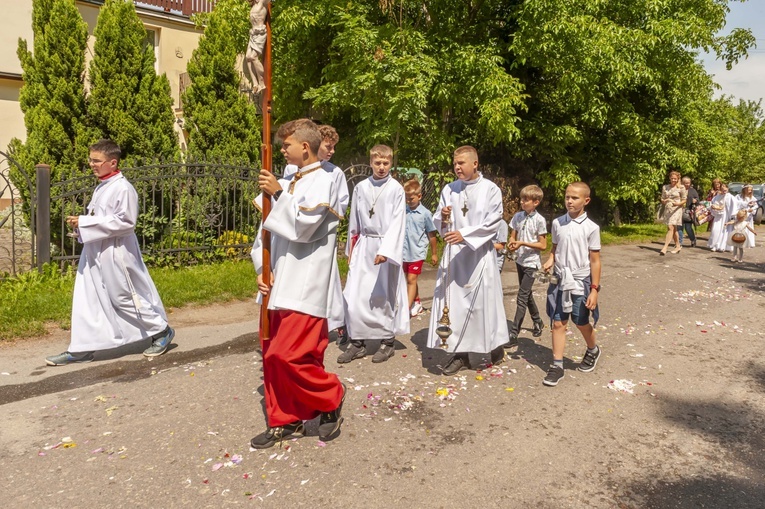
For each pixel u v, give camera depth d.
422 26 12.49
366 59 10.41
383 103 10.73
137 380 4.60
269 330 3.54
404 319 5.34
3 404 4.12
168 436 3.64
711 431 3.91
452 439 3.68
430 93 11.73
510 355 5.43
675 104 15.92
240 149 10.22
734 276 10.20
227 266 8.59
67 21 8.55
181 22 15.55
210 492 3.04
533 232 5.75
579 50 11.86
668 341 6.01
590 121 13.81
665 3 13.07
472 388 4.55
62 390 4.39
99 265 4.80
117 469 3.25
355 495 3.03
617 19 13.41
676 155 15.48
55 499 2.96
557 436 3.77
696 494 3.13
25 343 5.43
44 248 7.33
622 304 7.68
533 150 14.42
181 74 15.52
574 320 4.77
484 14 12.99
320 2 11.20
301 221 3.27
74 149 8.56
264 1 3.48
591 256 4.61
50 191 7.82
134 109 9.01
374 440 3.64
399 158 12.41
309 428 3.81
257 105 3.60
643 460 3.49
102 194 4.85
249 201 9.29
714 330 6.49
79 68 8.66
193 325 6.18
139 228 8.57
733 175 30.36
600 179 15.94
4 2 13.40
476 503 2.98
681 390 4.64
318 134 3.51
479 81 11.11
